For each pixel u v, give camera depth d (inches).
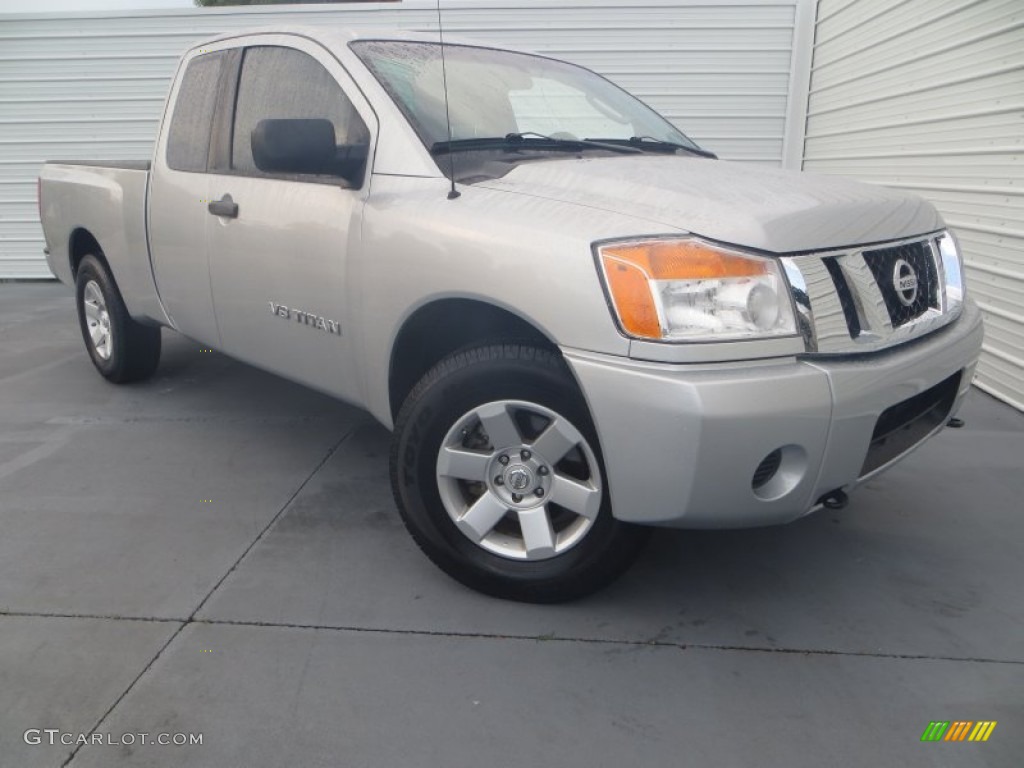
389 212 108.7
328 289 120.2
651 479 87.6
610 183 101.0
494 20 336.5
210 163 147.7
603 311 87.7
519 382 96.4
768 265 87.7
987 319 197.6
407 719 85.4
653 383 85.1
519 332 102.5
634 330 86.5
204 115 151.6
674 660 95.5
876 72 258.2
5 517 129.4
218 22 341.7
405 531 126.3
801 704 88.2
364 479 145.6
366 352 115.6
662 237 88.2
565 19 334.3
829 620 103.7
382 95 118.1
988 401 192.5
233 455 156.4
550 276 90.9
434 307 105.0
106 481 143.7
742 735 83.6
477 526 104.3
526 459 101.0
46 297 335.0
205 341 157.9
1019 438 166.7
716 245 87.6
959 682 92.0
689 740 82.8
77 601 106.0
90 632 99.3
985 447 161.6
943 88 216.2
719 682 91.7
